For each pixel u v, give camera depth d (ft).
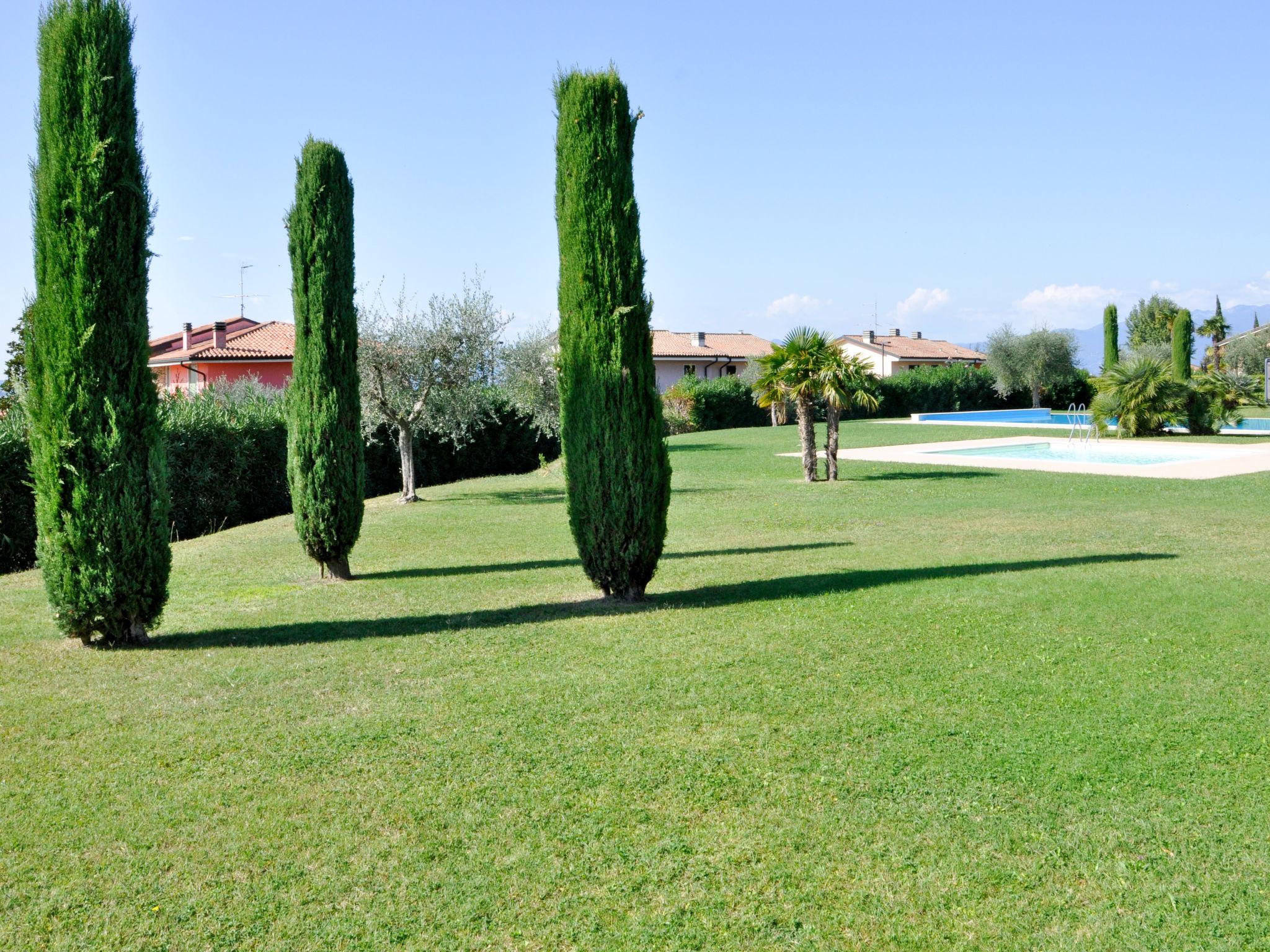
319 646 23.82
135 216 23.57
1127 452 81.61
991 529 41.86
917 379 166.30
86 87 22.65
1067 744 15.89
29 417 23.68
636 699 18.80
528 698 19.08
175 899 11.90
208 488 55.77
